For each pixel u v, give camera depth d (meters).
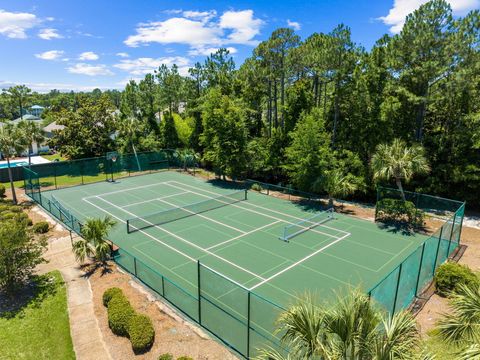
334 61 31.47
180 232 24.25
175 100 55.69
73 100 116.31
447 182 29.08
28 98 64.50
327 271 18.56
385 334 7.59
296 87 37.19
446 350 11.07
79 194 34.97
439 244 16.98
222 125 37.47
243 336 12.44
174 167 49.38
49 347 12.98
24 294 16.64
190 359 11.52
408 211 24.92
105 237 22.84
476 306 9.00
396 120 31.53
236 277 17.89
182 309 14.72
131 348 12.71
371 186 31.14
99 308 15.37
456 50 26.50
